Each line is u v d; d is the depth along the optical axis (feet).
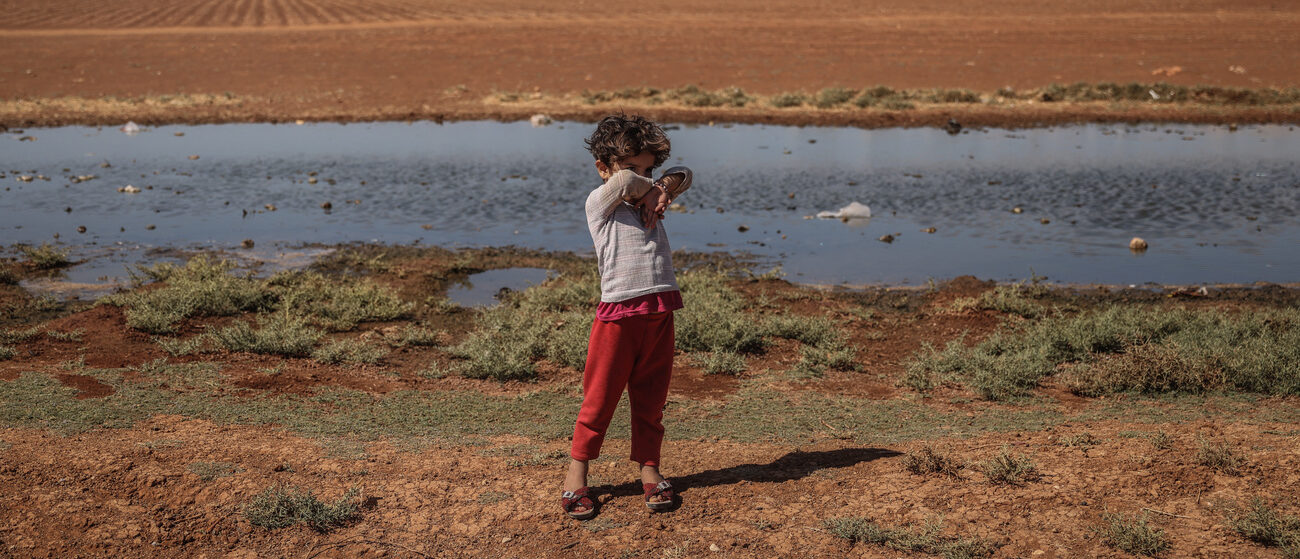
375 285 32.30
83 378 21.52
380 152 61.41
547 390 22.04
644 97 83.87
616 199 11.95
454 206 45.96
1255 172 53.01
